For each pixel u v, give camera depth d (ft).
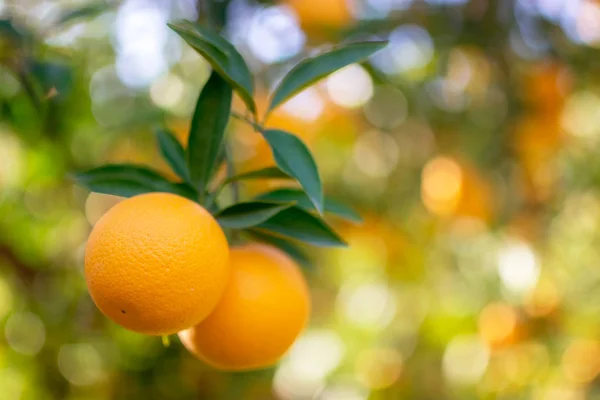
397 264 5.55
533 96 4.75
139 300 2.63
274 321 2.83
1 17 3.56
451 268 5.99
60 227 4.33
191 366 4.18
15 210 4.09
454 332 5.88
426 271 5.80
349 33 4.11
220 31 3.70
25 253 4.12
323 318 7.09
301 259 3.14
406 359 6.00
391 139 5.38
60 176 3.96
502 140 4.97
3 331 4.18
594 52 4.58
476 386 5.76
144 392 4.18
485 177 5.14
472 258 5.91
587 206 5.73
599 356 5.46
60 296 4.19
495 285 5.77
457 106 5.10
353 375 6.32
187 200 2.74
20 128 3.74
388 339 6.18
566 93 4.81
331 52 2.89
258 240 3.08
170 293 2.63
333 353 6.57
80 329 4.08
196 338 2.84
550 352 5.29
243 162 4.00
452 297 6.01
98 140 4.34
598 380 5.49
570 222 5.78
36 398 4.16
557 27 4.56
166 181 2.90
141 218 2.65
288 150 2.82
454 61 5.04
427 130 5.28
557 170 5.36
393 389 5.89
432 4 4.57
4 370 4.15
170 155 3.07
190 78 4.96
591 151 5.57
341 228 5.23
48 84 3.37
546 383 5.45
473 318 5.82
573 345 5.45
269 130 2.86
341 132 5.13
